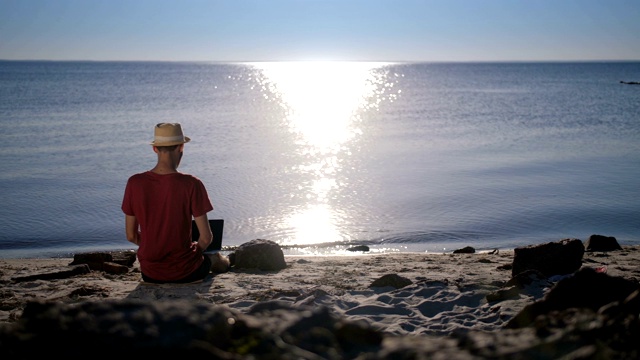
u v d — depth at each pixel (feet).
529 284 21.22
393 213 55.01
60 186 65.51
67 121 144.05
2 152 91.30
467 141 111.04
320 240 46.96
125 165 80.23
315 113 185.47
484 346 8.02
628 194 61.67
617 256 33.73
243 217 53.88
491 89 351.46
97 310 8.05
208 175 73.61
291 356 7.82
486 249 44.27
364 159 87.86
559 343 8.18
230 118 163.73
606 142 107.96
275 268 30.19
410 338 9.26
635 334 8.11
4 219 51.57
